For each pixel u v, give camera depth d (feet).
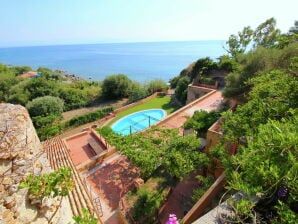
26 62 565.12
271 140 11.27
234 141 24.12
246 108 23.44
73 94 117.91
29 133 13.74
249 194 11.69
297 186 9.66
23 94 114.01
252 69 48.03
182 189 33.63
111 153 46.37
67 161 36.29
